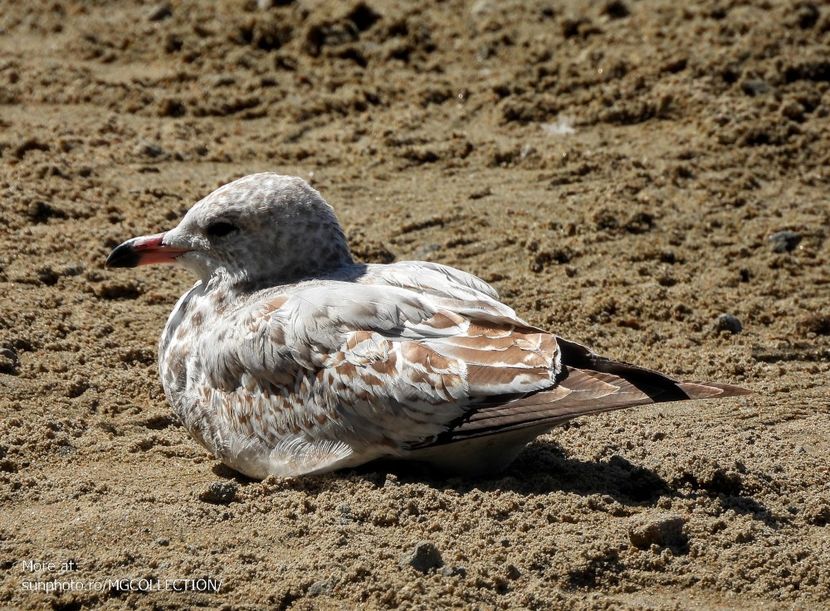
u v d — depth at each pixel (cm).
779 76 1855
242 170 1652
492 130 1800
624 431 1112
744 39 1925
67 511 936
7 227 1437
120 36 2064
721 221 1564
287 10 2092
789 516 957
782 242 1513
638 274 1449
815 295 1420
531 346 933
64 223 1471
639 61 1925
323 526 910
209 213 1050
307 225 1051
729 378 1247
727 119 1772
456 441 924
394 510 923
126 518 919
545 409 906
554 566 868
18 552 877
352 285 988
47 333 1244
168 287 1369
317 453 967
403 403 930
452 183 1653
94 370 1197
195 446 1076
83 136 1711
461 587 839
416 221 1538
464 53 2014
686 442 1088
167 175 1622
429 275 1022
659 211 1578
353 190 1623
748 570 882
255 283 1050
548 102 1844
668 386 910
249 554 876
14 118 1761
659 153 1717
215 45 2003
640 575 873
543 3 2156
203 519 924
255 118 1820
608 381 914
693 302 1396
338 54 1988
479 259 1467
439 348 937
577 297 1392
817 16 1973
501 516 924
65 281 1347
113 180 1590
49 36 2100
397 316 955
